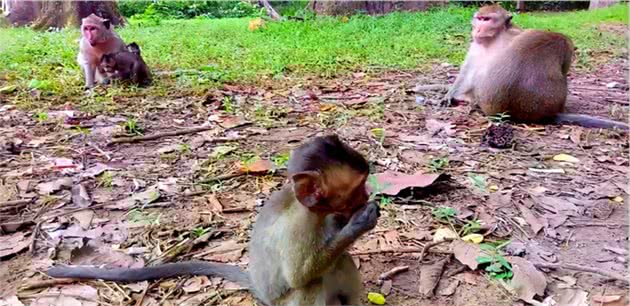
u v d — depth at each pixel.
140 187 1.42
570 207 1.34
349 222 0.76
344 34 3.95
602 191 1.43
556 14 5.97
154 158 1.62
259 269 0.90
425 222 1.25
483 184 1.45
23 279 1.04
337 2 5.24
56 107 2.13
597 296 1.01
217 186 1.43
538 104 1.99
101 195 1.37
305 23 4.55
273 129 1.91
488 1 6.82
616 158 1.67
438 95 2.37
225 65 2.89
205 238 1.18
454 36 3.96
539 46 2.02
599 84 2.63
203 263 1.05
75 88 2.41
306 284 0.83
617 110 2.20
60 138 1.78
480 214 1.29
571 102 2.33
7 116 2.00
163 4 6.15
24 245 1.15
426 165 1.58
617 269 1.09
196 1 6.21
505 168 1.57
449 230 1.22
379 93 2.40
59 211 1.29
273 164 1.54
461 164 1.59
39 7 4.62
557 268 1.09
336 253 0.77
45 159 1.60
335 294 0.87
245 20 5.24
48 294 1.00
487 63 2.14
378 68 2.89
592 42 3.70
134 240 1.18
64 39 3.73
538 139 1.86
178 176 1.49
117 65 2.43
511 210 1.32
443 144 1.76
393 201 1.34
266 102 2.23
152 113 2.07
